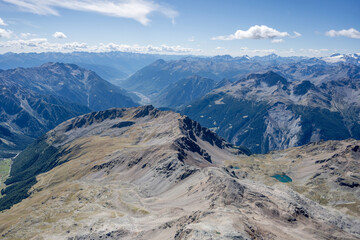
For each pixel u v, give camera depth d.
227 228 92.12
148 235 122.75
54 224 174.00
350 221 185.50
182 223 116.81
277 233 109.69
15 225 188.38
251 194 153.75
